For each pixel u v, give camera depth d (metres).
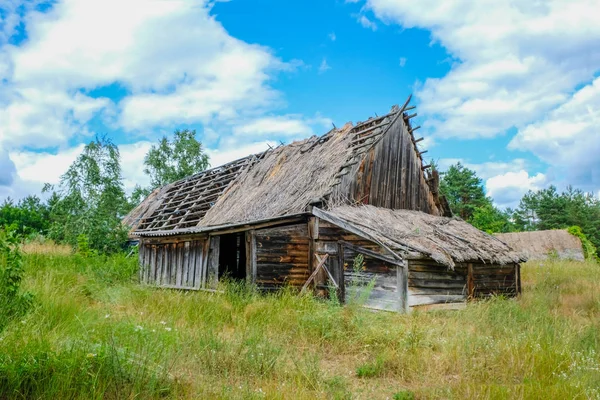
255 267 14.63
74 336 6.57
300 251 14.95
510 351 7.37
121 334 6.72
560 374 6.56
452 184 54.62
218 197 20.38
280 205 15.85
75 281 12.91
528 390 5.81
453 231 15.34
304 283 14.81
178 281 17.75
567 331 8.52
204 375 6.10
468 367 6.97
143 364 5.59
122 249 25.12
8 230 8.87
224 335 8.45
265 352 6.97
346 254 13.77
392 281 12.47
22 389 4.96
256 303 11.13
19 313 7.40
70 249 21.53
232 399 5.31
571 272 20.23
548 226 59.78
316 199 14.64
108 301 11.65
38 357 5.28
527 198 68.38
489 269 14.55
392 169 17.12
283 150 20.56
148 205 27.56
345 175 15.52
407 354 7.69
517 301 13.70
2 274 8.05
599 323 9.85
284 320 9.55
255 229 14.82
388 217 14.97
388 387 6.46
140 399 5.03
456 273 13.52
